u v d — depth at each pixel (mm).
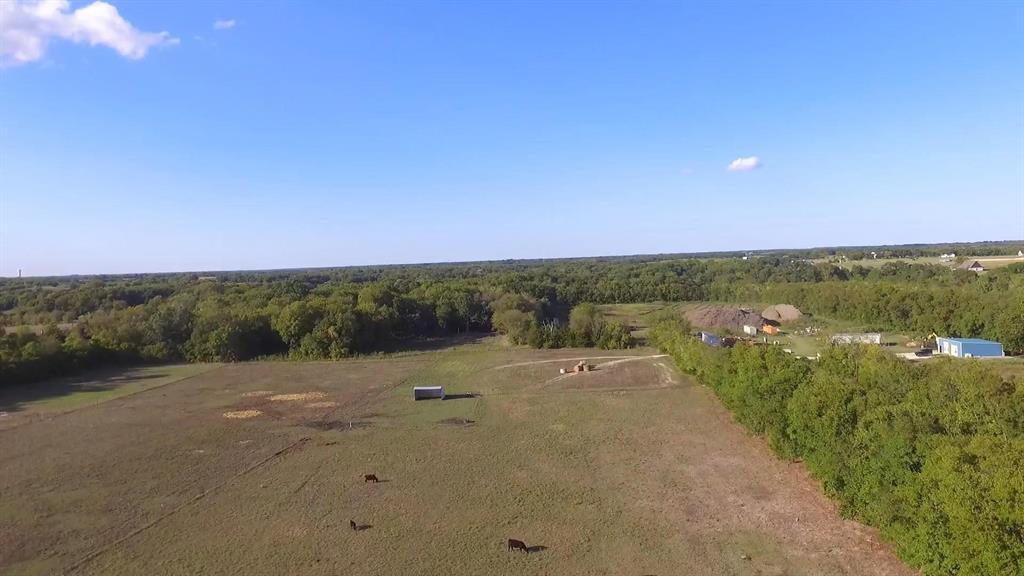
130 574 31109
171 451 51531
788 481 42844
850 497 36125
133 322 105500
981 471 26969
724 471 44969
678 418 59938
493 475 44531
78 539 35125
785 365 51469
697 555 32344
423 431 56719
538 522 36562
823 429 38188
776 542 33750
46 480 44719
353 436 55500
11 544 34594
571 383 76938
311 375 87500
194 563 32125
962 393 43344
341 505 39438
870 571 30438
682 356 78312
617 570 30891
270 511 38656
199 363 99625
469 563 31719
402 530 35656
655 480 43250
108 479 44812
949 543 26891
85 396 74812
